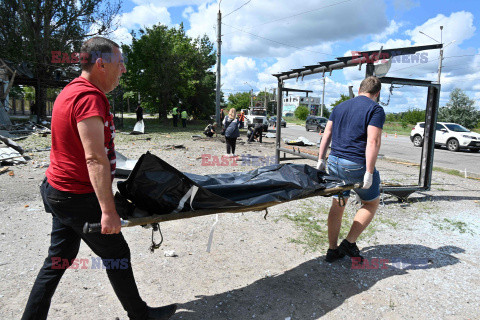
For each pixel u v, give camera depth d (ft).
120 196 6.21
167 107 105.81
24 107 126.72
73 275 9.43
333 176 10.37
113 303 8.17
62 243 6.10
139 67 93.86
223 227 13.64
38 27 64.90
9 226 12.87
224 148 42.60
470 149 56.59
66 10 63.67
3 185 19.04
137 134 57.67
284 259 10.86
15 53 63.87
